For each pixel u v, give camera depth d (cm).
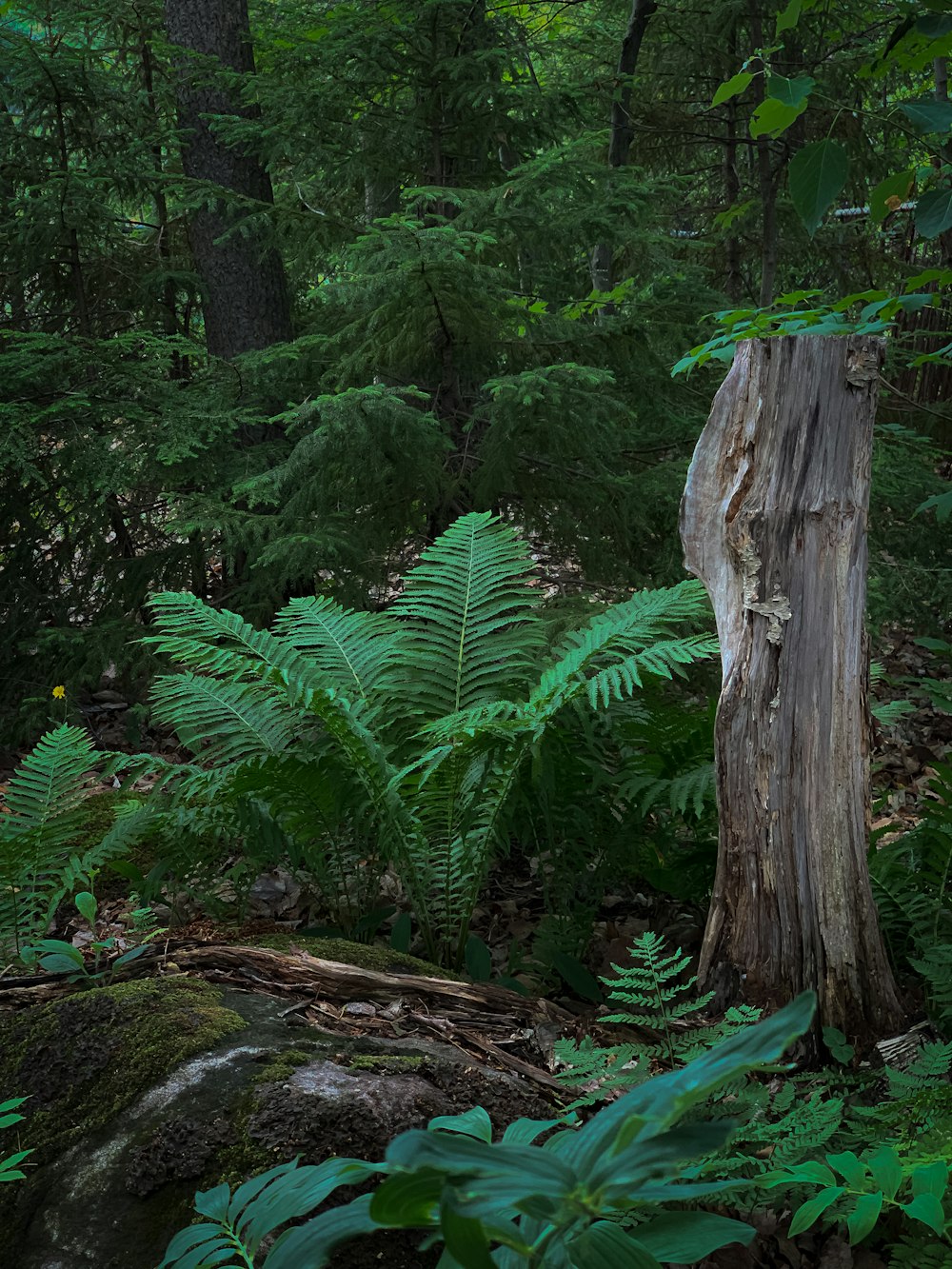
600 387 536
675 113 824
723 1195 206
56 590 602
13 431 502
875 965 285
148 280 636
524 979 336
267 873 402
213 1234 151
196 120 625
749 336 322
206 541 594
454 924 331
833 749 278
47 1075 234
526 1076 248
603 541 542
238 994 260
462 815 320
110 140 612
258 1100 214
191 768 330
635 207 527
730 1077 84
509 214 503
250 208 615
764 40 752
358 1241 193
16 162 595
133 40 679
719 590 294
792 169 253
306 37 559
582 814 352
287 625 391
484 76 540
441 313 503
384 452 506
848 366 273
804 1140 214
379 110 560
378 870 352
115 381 545
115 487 518
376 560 567
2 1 605
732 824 289
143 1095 222
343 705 304
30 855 312
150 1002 248
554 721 345
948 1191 201
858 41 746
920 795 470
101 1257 195
